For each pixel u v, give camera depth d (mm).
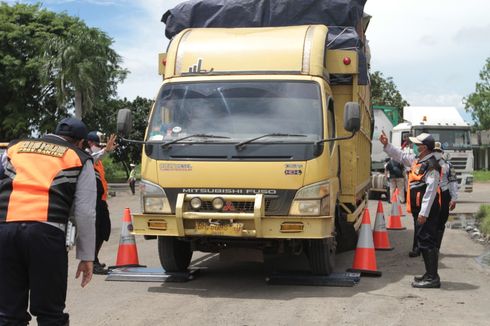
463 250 10891
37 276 4367
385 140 10016
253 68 8031
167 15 9812
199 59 8219
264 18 9273
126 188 35938
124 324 6219
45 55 36812
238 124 7684
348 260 10039
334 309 6758
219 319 6383
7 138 44312
